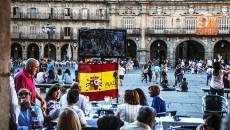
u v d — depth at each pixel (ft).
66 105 46.83
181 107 87.97
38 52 299.17
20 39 289.12
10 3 17.46
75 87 55.26
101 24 291.17
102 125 27.71
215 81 70.64
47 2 291.38
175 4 279.08
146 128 32.99
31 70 46.21
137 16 283.18
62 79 138.92
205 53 278.87
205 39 278.67
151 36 282.56
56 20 291.17
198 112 80.64
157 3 280.31
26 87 45.60
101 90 66.33
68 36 292.20
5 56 17.25
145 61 282.97
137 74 208.64
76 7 292.40
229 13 273.54
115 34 72.74
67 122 31.22
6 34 17.22
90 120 48.80
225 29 274.77
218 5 274.36
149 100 100.37
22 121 41.57
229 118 11.71
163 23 281.74
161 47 293.64
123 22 284.61
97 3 291.17
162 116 52.90
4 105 17.47
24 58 289.74
